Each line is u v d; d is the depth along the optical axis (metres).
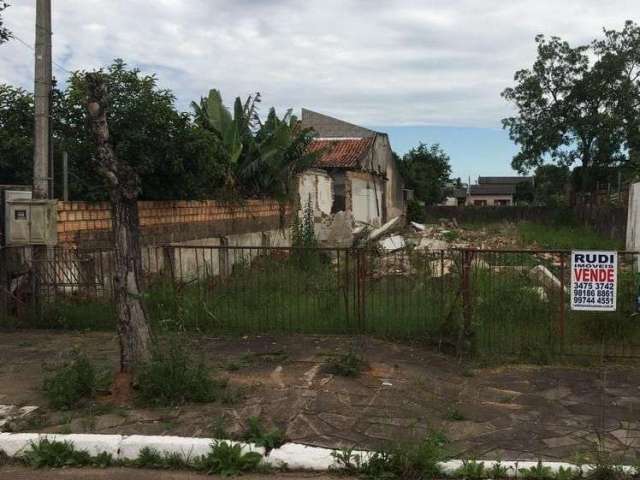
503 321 7.76
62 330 8.73
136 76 10.87
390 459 4.49
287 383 6.20
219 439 4.74
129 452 4.70
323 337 8.23
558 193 45.72
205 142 11.68
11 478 4.46
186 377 5.66
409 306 8.23
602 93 35.16
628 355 7.32
